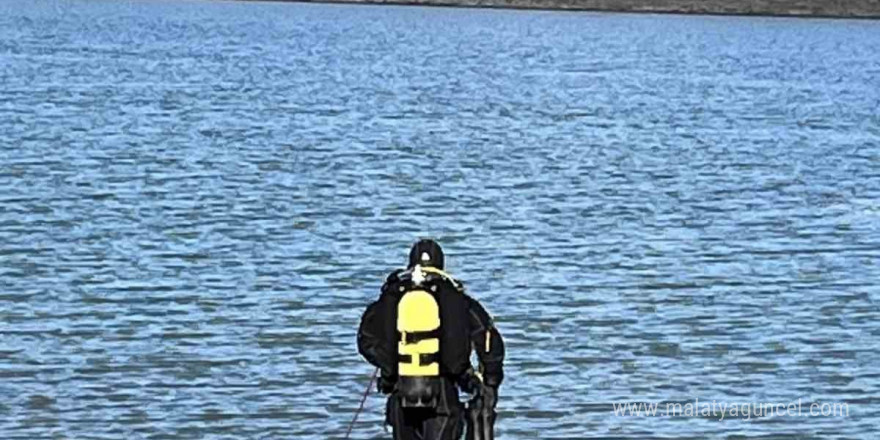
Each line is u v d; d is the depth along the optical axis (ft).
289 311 76.18
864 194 124.47
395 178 126.31
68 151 136.98
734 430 56.39
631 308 78.59
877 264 92.68
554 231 103.04
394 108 190.70
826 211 114.73
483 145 153.28
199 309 76.28
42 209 105.40
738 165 142.20
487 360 37.86
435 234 100.63
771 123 185.26
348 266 88.63
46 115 167.02
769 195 122.93
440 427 37.63
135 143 145.07
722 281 86.33
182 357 66.39
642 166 139.54
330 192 117.39
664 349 69.56
